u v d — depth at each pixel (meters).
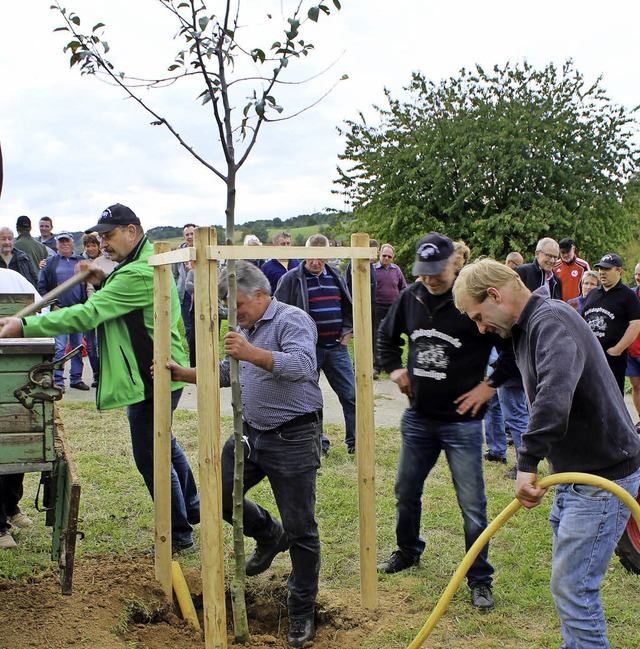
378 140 20.14
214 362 2.95
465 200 18.55
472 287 2.81
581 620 2.67
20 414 2.90
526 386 2.78
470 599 3.87
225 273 3.32
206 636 3.11
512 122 19.00
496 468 6.19
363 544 3.71
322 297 6.17
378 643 3.44
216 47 2.80
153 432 4.13
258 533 3.88
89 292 8.92
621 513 2.66
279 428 3.39
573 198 18.48
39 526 4.71
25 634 3.14
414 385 3.91
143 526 4.76
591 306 6.86
